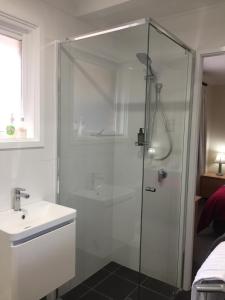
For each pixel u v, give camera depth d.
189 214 2.33
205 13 2.08
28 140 1.87
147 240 2.43
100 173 2.49
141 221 2.44
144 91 2.31
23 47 1.87
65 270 1.77
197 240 3.41
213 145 5.71
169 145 2.33
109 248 2.61
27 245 1.48
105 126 2.47
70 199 2.24
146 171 2.40
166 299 2.20
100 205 2.51
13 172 1.78
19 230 1.47
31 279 1.53
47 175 2.04
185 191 2.33
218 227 3.63
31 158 1.90
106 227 2.59
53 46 1.98
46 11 1.91
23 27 1.79
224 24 2.01
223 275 0.95
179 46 2.09
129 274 2.45
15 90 1.88
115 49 2.15
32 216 1.84
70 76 2.12
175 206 2.37
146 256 2.43
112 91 2.46
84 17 2.17
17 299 1.46
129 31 1.98
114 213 2.60
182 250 2.38
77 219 2.30
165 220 2.38
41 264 1.58
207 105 5.48
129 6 2.01
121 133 2.51
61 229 1.71
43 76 1.93
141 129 2.38
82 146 2.30
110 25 2.33
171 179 2.35
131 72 2.33
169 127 2.31
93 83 2.31
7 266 1.46
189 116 2.25
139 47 2.12
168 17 2.21
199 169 5.39
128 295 2.22
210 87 5.58
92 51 2.19
